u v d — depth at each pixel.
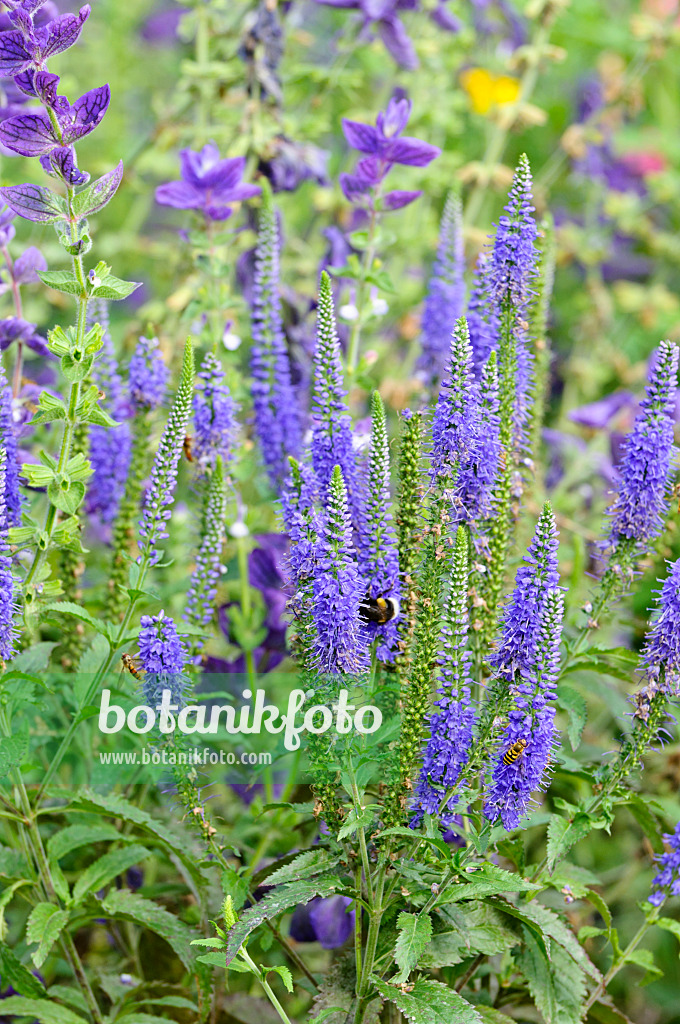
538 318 1.49
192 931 1.41
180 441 1.36
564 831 1.35
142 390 1.48
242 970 1.30
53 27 1.30
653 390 1.36
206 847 1.41
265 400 1.53
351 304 1.55
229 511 1.57
